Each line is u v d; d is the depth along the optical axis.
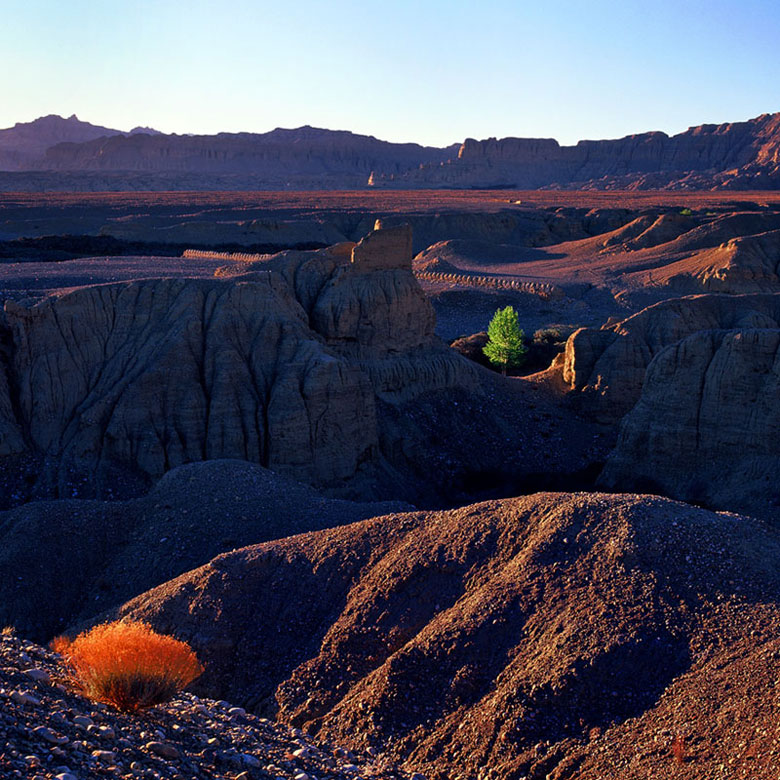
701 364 55.72
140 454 51.12
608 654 20.84
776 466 51.16
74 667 16.73
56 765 11.08
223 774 13.70
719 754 16.98
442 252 168.62
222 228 172.25
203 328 55.69
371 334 64.31
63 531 35.34
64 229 186.88
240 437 52.97
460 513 27.89
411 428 61.62
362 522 29.53
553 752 19.28
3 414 51.25
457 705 21.64
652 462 56.31
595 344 70.00
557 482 59.09
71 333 54.44
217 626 26.56
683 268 129.12
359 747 21.27
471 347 91.56
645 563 23.25
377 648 24.39
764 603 21.50
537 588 23.59
